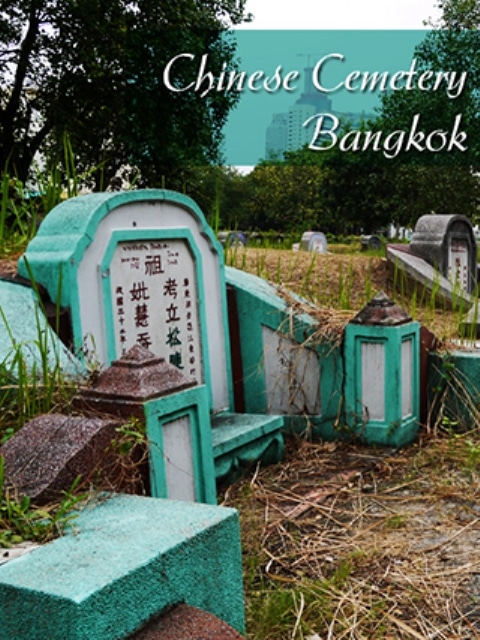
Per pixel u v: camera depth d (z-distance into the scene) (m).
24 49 12.06
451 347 5.23
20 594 1.65
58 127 12.21
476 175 20.17
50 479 2.20
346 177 27.61
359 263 8.97
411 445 4.67
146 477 2.61
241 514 3.61
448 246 9.32
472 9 18.59
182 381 2.84
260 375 4.94
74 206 3.84
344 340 4.68
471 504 3.65
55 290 3.61
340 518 3.54
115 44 12.23
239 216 32.12
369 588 2.78
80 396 2.78
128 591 1.70
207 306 4.63
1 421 2.81
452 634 2.47
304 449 4.64
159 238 4.15
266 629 2.46
